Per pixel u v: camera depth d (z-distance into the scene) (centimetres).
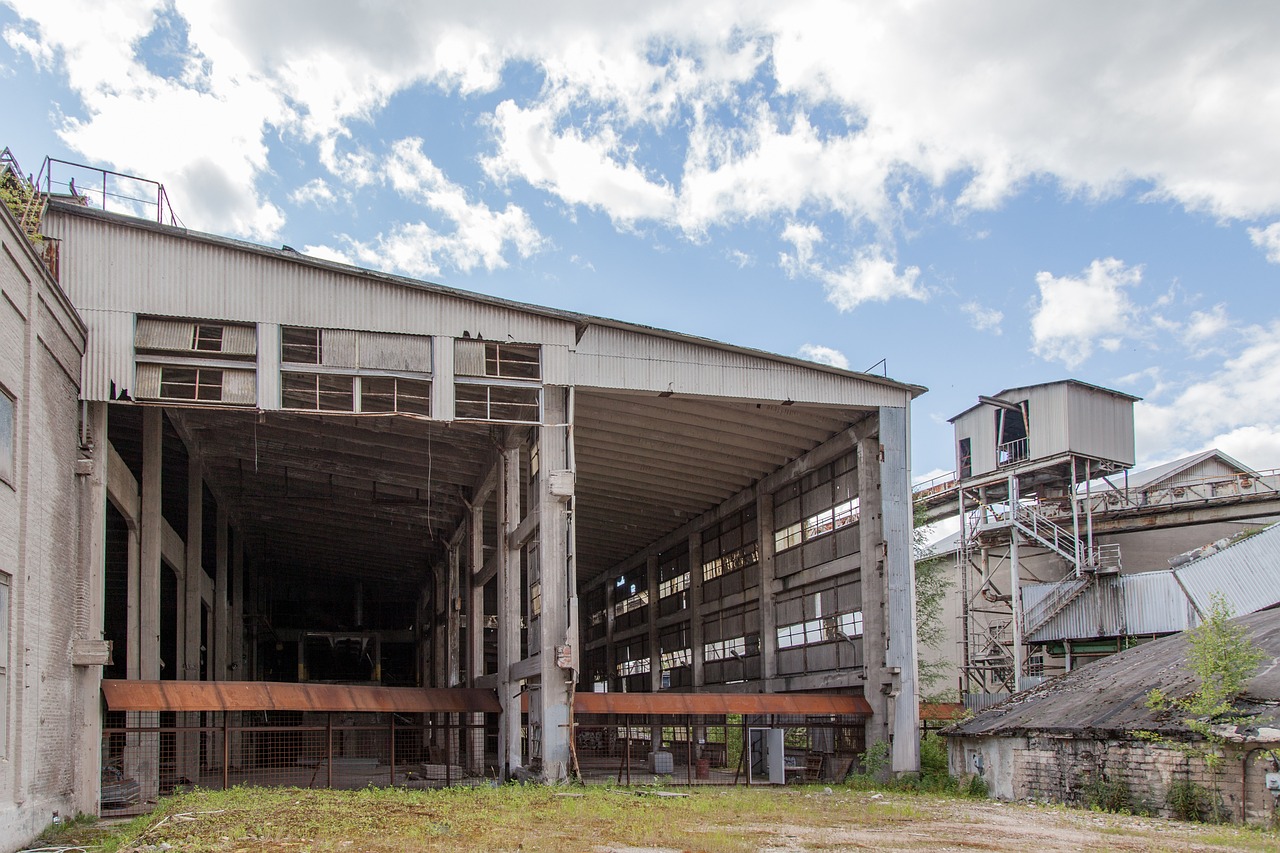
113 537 3391
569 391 2884
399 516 4775
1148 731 2183
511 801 2316
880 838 1769
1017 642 4384
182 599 3622
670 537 5200
